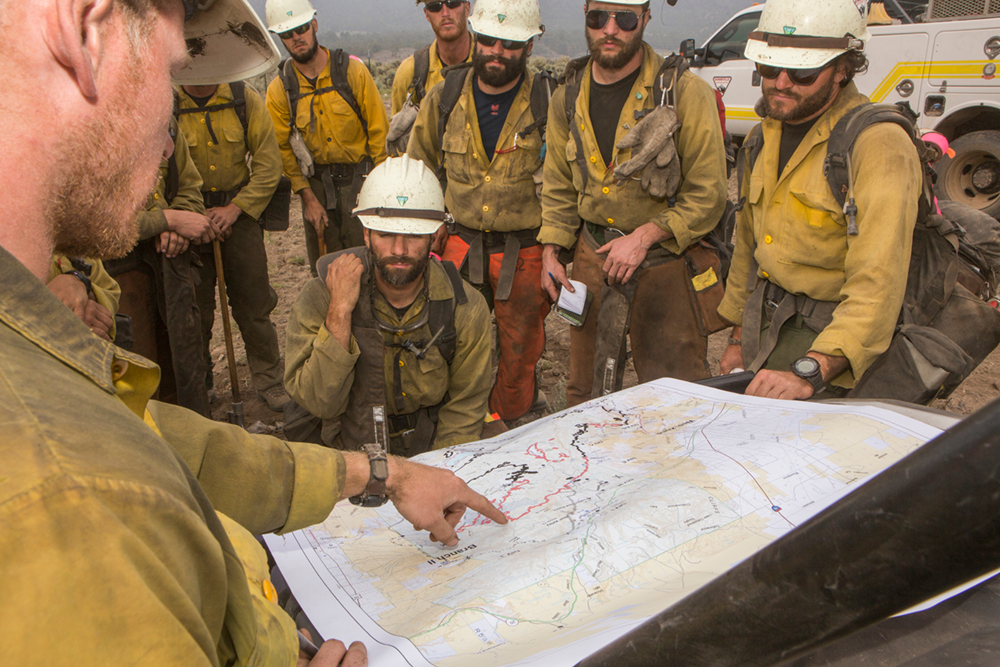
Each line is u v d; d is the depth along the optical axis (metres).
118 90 0.54
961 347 2.12
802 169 2.06
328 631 0.86
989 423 0.28
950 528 0.29
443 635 0.80
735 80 7.90
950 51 5.90
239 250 3.80
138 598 0.37
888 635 0.66
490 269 3.41
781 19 1.96
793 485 1.00
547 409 3.92
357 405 2.33
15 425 0.38
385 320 2.31
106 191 0.54
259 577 0.79
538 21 3.11
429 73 4.38
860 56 1.95
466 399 2.53
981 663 0.61
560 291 3.12
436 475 1.05
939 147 2.02
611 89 2.82
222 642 0.58
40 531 0.35
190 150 3.60
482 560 0.97
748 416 1.28
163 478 0.43
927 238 2.13
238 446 0.95
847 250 1.98
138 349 3.10
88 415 0.42
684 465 1.10
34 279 0.46
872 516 0.31
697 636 0.42
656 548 0.90
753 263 2.44
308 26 4.17
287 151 4.52
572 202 3.13
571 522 1.02
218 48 1.03
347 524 1.14
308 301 2.34
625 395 1.48
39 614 0.35
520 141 3.16
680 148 2.76
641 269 2.90
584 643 0.69
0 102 0.47
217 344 4.86
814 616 0.36
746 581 0.38
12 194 0.48
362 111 4.44
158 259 3.02
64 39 0.48
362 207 2.20
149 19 0.57
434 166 3.60
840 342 1.75
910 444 1.07
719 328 2.95
